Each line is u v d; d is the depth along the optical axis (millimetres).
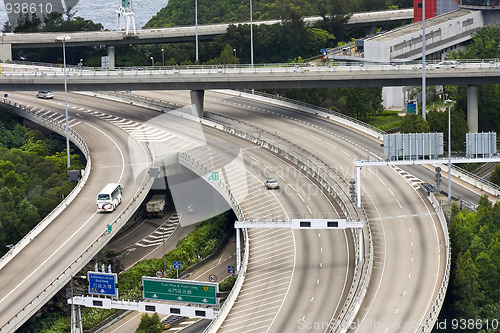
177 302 199375
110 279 194000
